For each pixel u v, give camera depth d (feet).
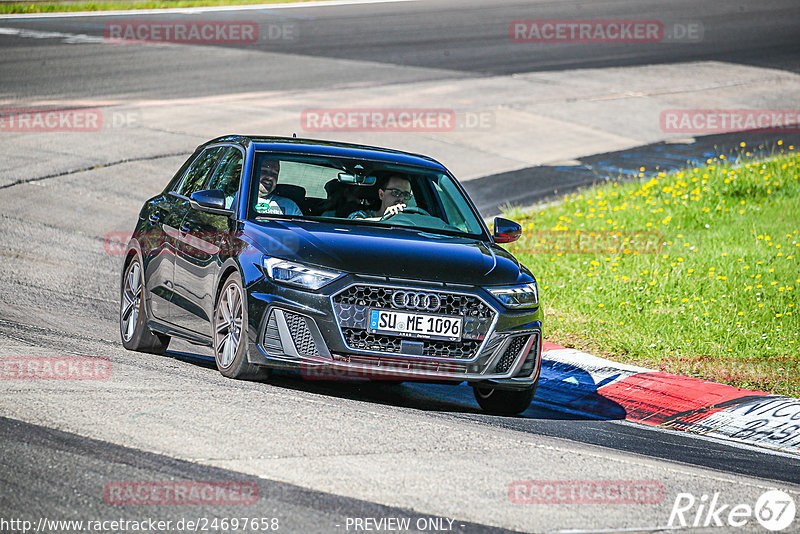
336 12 474.49
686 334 122.21
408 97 301.22
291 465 65.46
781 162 222.89
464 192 104.01
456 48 387.34
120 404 77.20
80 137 241.35
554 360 112.57
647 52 387.96
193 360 104.37
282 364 83.92
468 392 103.30
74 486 59.31
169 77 318.04
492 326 86.07
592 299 137.39
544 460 73.26
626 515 61.98
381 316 83.51
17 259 150.10
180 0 485.15
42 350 97.19
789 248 159.84
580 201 200.13
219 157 104.83
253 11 469.16
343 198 96.73
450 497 62.18
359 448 70.69
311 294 83.51
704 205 189.88
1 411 72.95
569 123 279.08
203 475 62.44
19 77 306.14
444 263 87.40
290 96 297.12
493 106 293.64
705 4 513.04
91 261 154.40
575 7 499.92
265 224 90.79
